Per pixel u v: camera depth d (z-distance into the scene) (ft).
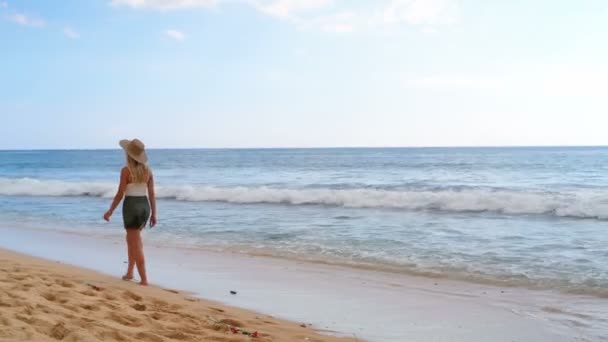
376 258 31.09
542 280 25.48
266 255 32.42
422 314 19.81
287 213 54.03
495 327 18.24
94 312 15.20
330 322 18.57
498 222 45.78
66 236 40.57
